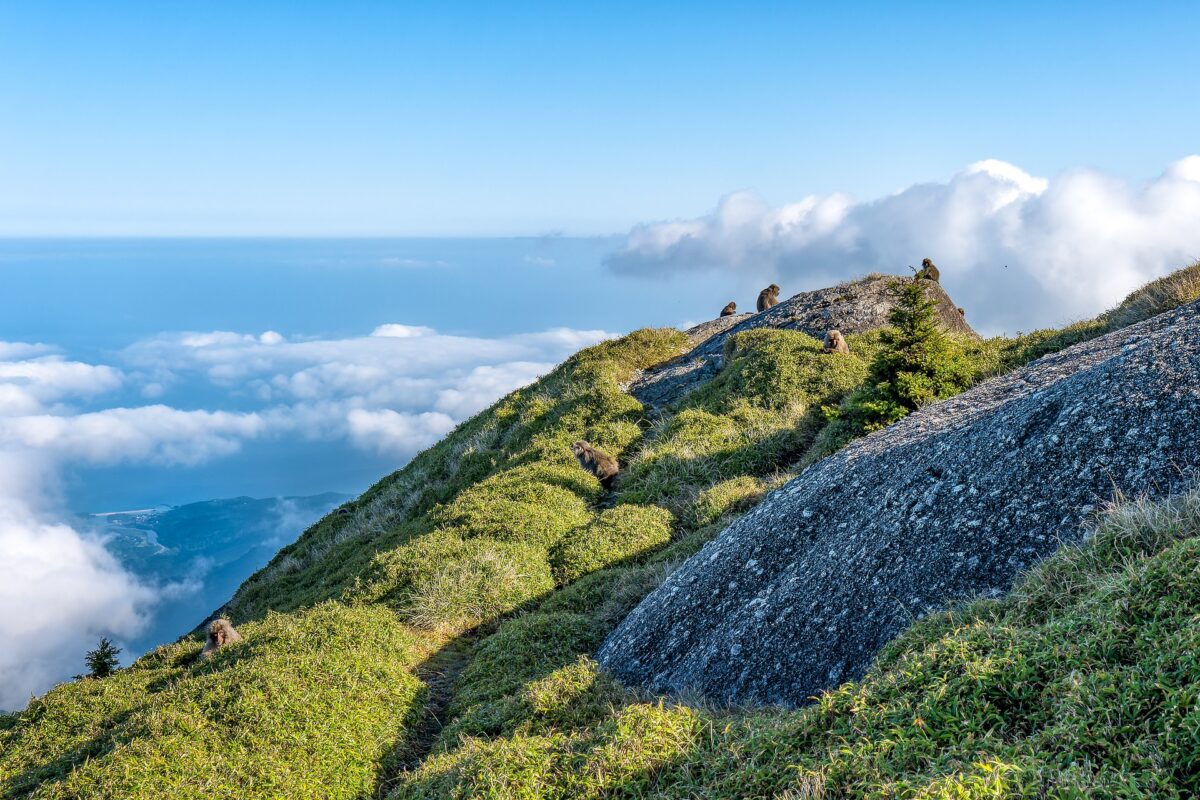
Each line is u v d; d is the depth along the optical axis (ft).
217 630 37.96
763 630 24.62
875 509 25.88
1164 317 31.14
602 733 18.47
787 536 28.45
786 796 13.28
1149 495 19.24
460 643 35.55
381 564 44.16
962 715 13.28
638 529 44.57
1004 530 21.30
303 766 24.77
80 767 26.25
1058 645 14.01
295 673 29.45
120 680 37.47
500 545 43.70
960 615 18.08
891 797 11.90
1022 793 10.65
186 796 23.20
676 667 26.45
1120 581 14.75
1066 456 21.75
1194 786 9.98
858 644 21.91
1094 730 11.45
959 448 25.71
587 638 31.99
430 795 19.34
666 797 15.74
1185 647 12.12
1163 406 21.04
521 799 16.96
